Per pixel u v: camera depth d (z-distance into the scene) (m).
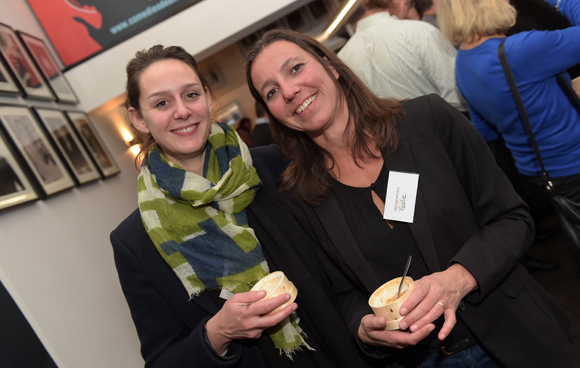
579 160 1.55
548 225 2.73
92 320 2.02
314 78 1.02
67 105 3.01
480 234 1.03
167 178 1.14
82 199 2.59
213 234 1.13
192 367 1.02
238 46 4.49
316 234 1.17
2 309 1.50
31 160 2.10
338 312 1.20
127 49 3.15
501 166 2.40
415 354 1.16
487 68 1.61
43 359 1.57
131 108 1.15
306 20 4.22
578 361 1.75
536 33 1.47
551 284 2.32
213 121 1.28
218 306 1.12
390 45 2.11
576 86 1.56
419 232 1.03
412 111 1.09
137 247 1.14
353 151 1.09
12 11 2.77
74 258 2.13
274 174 1.32
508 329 1.03
